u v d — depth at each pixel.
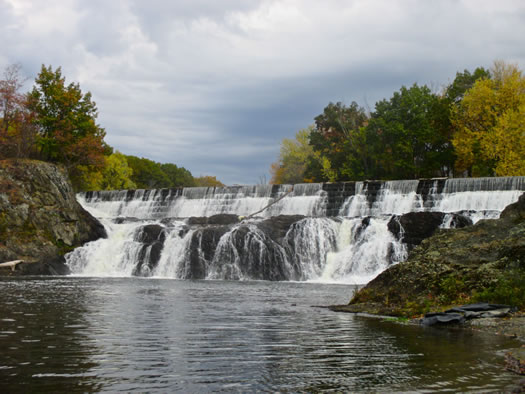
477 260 19.42
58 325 14.41
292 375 9.03
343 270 45.25
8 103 67.56
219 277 45.94
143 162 137.38
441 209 52.06
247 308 20.48
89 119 74.44
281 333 13.79
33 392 7.68
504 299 17.00
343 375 9.05
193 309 19.73
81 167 76.06
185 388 8.09
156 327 14.51
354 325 15.49
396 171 79.19
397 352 11.15
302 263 46.44
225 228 48.16
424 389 8.16
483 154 68.38
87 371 9.03
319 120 109.88
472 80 81.56
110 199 70.50
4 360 9.77
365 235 46.00
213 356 10.56
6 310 17.92
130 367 9.42
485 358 10.49
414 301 18.66
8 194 49.91
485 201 49.53
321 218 48.19
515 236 20.16
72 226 52.72
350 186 58.75
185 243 47.72
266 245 46.53
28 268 44.84
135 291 28.39
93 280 38.22
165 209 66.50
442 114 78.38
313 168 98.06
